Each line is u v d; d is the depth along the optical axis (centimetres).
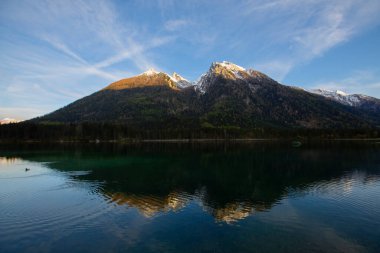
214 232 2781
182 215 3325
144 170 6969
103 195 4328
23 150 13262
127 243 2539
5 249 2431
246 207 3647
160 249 2411
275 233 2752
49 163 8331
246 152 12094
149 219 3175
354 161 8444
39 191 4597
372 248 2423
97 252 2372
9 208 3597
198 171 6819
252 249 2400
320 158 9362
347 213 3372
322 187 4825
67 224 3014
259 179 5691
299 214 3347
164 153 11769
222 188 4841
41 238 2656
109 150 13462
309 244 2495
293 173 6366
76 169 7131
